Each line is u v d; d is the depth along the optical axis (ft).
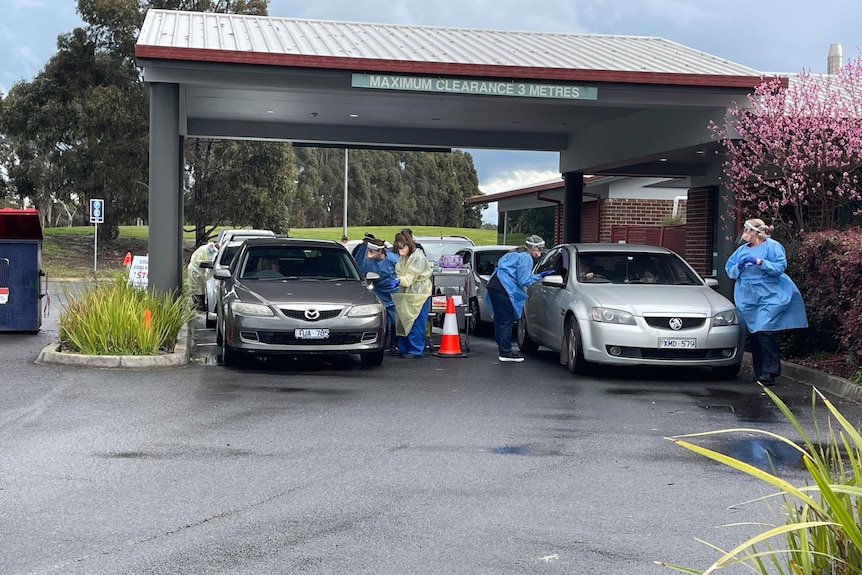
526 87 50.55
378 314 40.04
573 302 40.29
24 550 16.53
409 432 27.30
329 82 50.08
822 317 39.81
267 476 21.91
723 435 27.76
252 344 38.40
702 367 43.24
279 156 145.89
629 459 24.35
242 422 28.19
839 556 10.37
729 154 52.08
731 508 19.89
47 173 157.07
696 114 55.88
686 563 16.37
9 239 49.62
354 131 72.90
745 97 52.90
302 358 44.11
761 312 37.52
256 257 43.73
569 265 43.32
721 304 39.04
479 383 37.22
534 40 63.52
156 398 31.89
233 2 147.13
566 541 17.49
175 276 49.49
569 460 24.09
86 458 23.32
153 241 49.11
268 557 16.30
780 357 42.06
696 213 78.89
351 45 53.62
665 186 90.48
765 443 26.63
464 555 16.58
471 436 26.91
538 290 45.75
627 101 52.39
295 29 59.11
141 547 16.75
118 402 30.99
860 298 35.40
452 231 258.98
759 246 37.88
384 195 310.04
